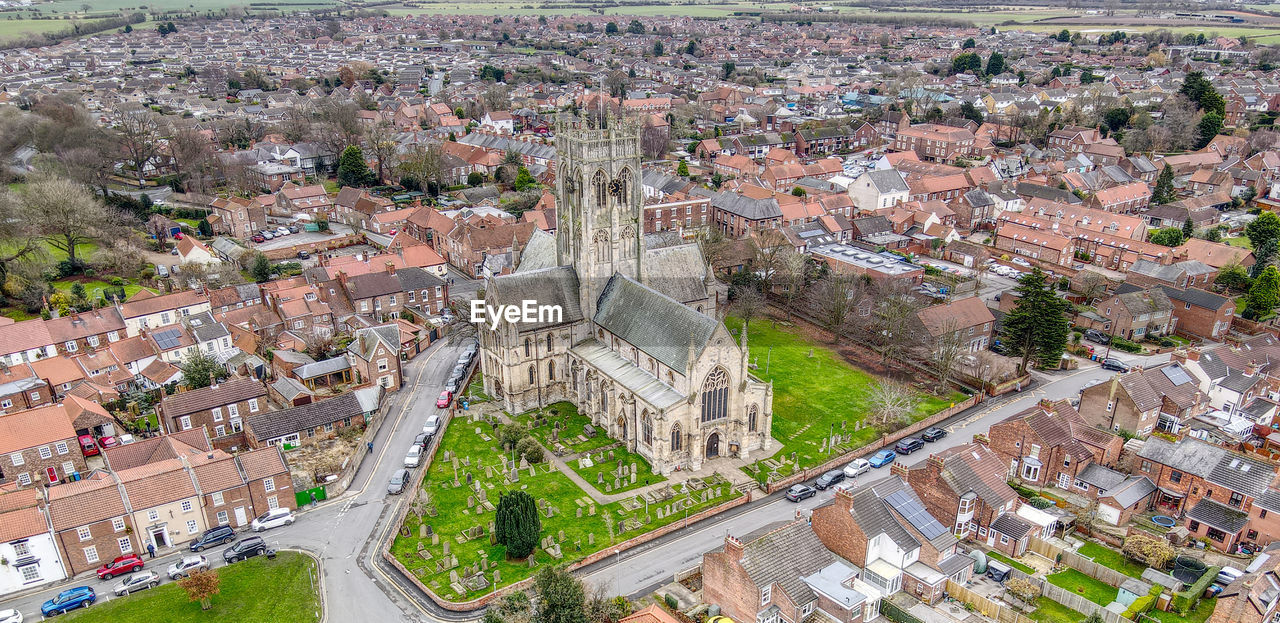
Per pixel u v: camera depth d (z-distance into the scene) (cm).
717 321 10256
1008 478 10231
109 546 8681
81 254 18238
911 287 15850
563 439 11431
